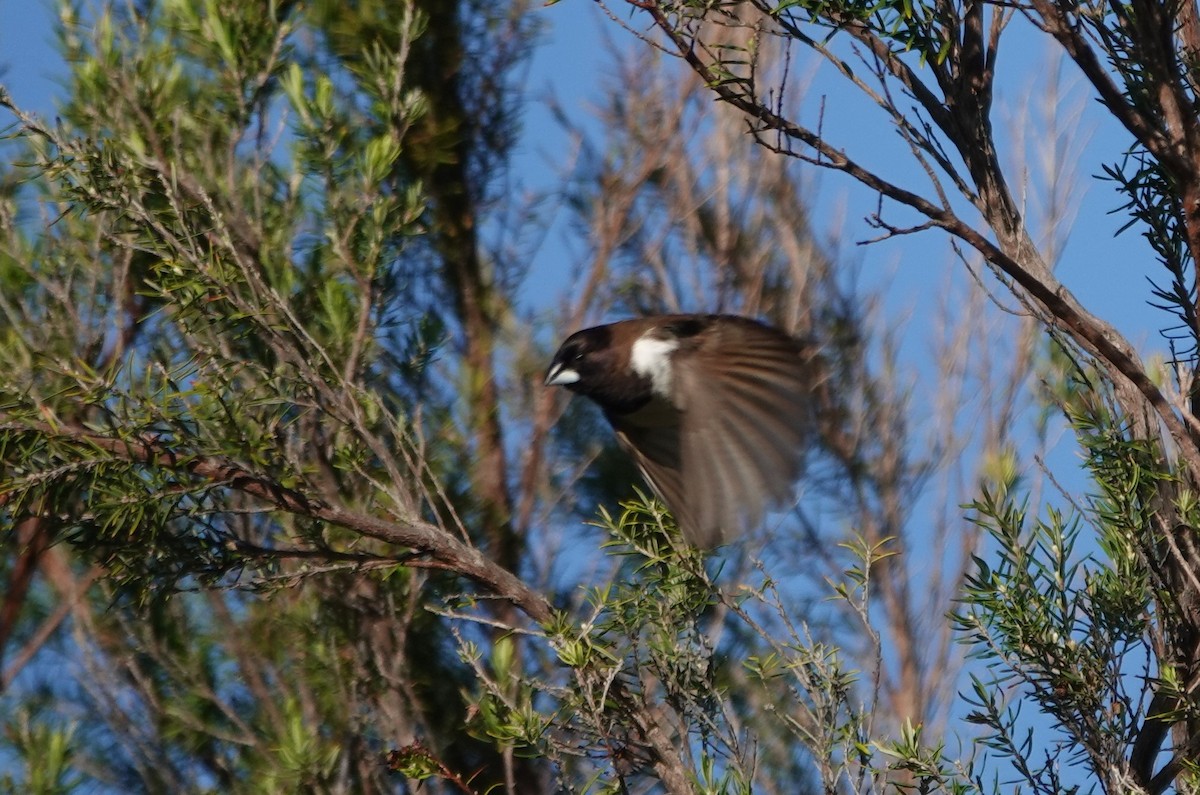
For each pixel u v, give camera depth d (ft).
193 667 32.94
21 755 30.12
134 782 34.12
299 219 32.68
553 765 24.76
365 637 32.86
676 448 27.91
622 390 28.17
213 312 27.14
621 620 25.35
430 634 34.22
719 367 27.30
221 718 33.60
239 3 32.01
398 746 31.81
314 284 31.99
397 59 32.63
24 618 34.91
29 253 30.63
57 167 27.04
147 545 26.81
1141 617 24.68
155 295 27.78
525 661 35.09
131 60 31.14
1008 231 24.81
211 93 31.99
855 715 24.39
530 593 25.90
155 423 26.48
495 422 38.42
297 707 32.73
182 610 33.78
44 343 29.07
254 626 33.60
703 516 25.90
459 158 41.32
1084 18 24.88
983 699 24.11
